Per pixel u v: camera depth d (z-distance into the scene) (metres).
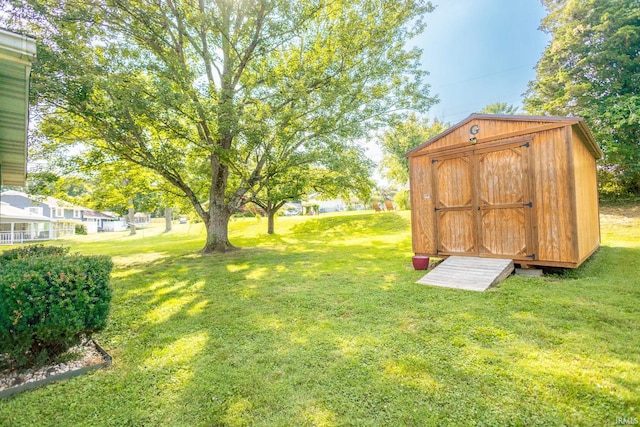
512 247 6.18
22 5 6.39
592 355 2.81
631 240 8.89
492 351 2.97
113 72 7.62
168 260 9.66
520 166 6.10
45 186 9.53
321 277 6.59
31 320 2.67
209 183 12.75
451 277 5.78
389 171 27.36
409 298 4.81
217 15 9.19
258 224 21.70
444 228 7.21
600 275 5.59
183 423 2.15
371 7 9.82
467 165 6.83
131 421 2.18
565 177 5.58
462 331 3.46
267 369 2.83
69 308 2.79
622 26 12.51
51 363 2.98
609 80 13.20
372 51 10.07
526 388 2.37
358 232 16.17
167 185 12.58
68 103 7.11
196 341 3.51
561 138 5.63
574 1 13.38
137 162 9.40
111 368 2.96
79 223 35.50
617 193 13.88
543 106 14.72
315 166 11.84
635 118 11.18
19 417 2.25
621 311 3.80
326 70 10.16
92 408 2.34
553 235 5.71
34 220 27.41
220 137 9.39
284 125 9.50
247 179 11.40
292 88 9.19
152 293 5.71
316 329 3.72
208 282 6.46
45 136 8.39
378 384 2.51
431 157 7.45
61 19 6.99
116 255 11.32
